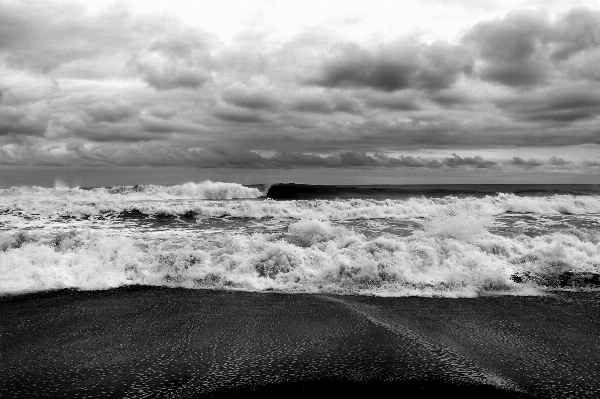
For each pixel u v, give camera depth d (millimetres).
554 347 4293
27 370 3795
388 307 5559
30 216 14234
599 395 3395
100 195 21359
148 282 6578
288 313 5309
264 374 3734
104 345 4328
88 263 7055
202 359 4020
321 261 7121
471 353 4156
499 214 15453
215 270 6824
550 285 6480
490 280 6410
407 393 3418
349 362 3961
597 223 12883
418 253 7379
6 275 6523
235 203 15922
